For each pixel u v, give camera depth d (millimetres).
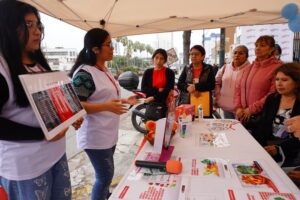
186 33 4602
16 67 905
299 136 1180
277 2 2732
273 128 1782
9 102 918
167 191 904
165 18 3209
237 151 1304
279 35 5051
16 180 991
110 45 1565
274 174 1014
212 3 2764
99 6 2734
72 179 2391
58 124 963
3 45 899
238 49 2691
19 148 976
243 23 3459
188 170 1071
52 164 1104
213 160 1174
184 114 1665
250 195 856
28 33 949
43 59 1173
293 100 1685
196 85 2604
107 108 1383
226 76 2844
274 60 2254
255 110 2225
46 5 2445
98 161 1588
